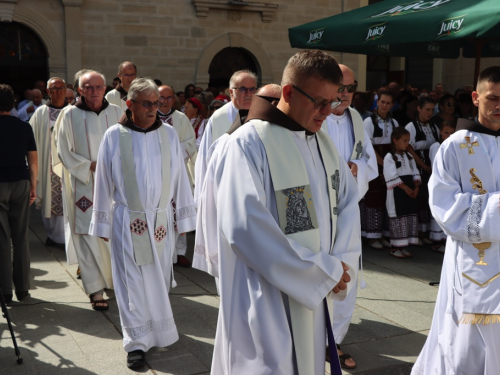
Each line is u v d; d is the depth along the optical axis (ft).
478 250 8.55
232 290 6.93
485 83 8.55
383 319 13.48
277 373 6.60
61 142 14.26
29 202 14.65
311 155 7.13
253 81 13.26
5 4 35.37
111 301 14.76
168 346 11.93
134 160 11.31
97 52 37.93
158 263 11.37
